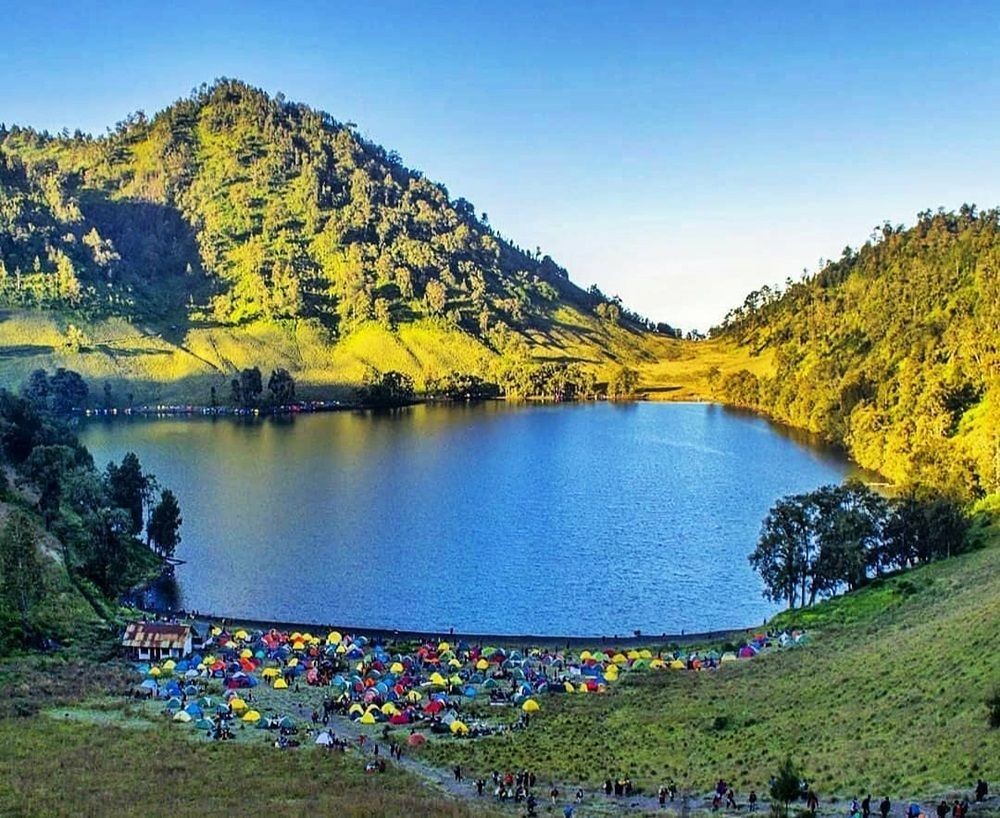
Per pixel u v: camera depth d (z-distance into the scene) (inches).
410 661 4148.6
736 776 2476.6
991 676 2630.4
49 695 3432.6
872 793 2132.1
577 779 2600.9
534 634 4869.6
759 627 4729.3
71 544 5251.0
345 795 2423.7
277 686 3784.5
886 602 4458.7
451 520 7411.4
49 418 7470.5
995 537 5201.8
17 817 2127.2
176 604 5285.4
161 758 2741.1
